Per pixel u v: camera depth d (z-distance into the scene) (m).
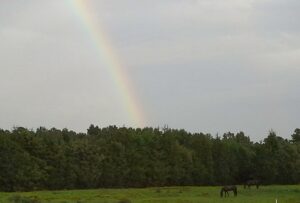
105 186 123.19
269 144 136.38
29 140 113.38
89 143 123.62
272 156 134.62
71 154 118.50
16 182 106.75
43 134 118.75
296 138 172.88
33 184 109.69
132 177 126.75
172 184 132.38
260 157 135.75
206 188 104.69
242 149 140.25
